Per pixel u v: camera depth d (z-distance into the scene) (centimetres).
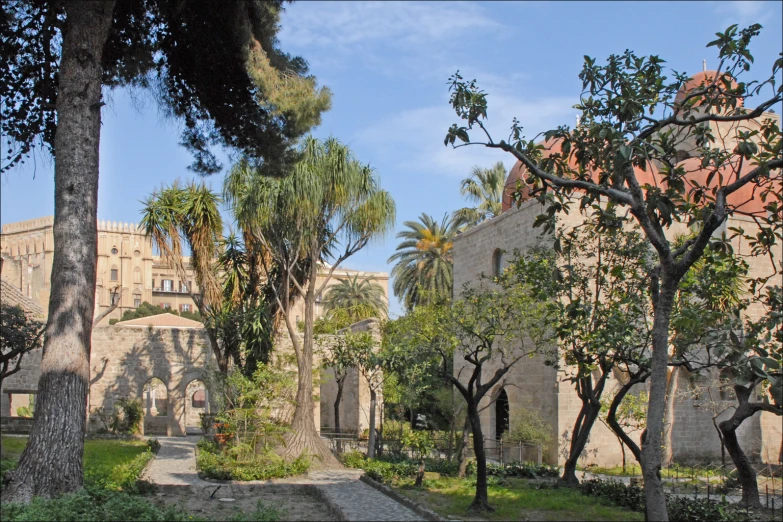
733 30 1116
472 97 1192
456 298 3198
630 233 1775
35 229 8506
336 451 2523
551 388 2420
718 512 1422
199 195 2722
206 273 2747
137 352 3331
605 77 1229
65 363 1263
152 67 1689
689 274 1575
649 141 1309
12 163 1708
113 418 3231
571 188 1287
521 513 1464
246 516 1243
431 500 1592
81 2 1358
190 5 1555
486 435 2792
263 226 2327
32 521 996
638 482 2023
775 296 1409
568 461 1888
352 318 4694
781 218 1220
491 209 4328
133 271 8806
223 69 1684
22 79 1652
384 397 2728
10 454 2122
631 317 1617
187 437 3259
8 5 1530
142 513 1116
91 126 1356
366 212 2322
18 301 3412
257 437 2253
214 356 3419
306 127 1720
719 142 2736
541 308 1838
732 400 2595
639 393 2439
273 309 2941
